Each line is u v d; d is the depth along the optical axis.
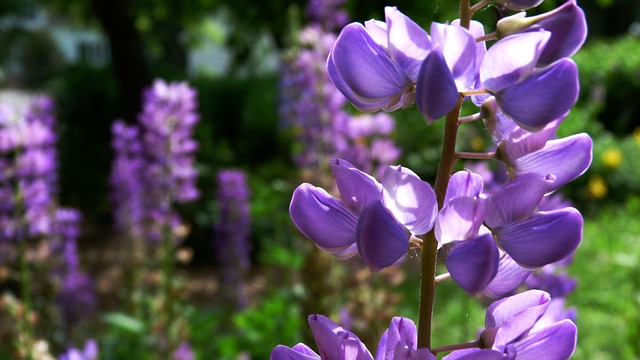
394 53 0.19
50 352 0.60
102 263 1.25
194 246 1.29
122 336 0.71
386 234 0.18
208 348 0.69
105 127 1.69
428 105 0.18
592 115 1.75
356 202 0.19
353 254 0.20
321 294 0.56
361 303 0.48
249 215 0.85
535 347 0.19
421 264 0.19
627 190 1.48
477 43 0.19
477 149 0.91
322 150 0.65
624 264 0.96
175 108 0.63
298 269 0.65
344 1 0.72
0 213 0.51
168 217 0.62
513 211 0.19
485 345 0.19
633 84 2.06
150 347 0.59
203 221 1.23
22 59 3.30
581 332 0.81
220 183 0.84
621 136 2.05
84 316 0.65
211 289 1.15
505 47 0.18
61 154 1.67
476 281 0.18
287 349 0.20
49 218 0.56
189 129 0.64
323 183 0.62
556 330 0.19
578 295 0.91
